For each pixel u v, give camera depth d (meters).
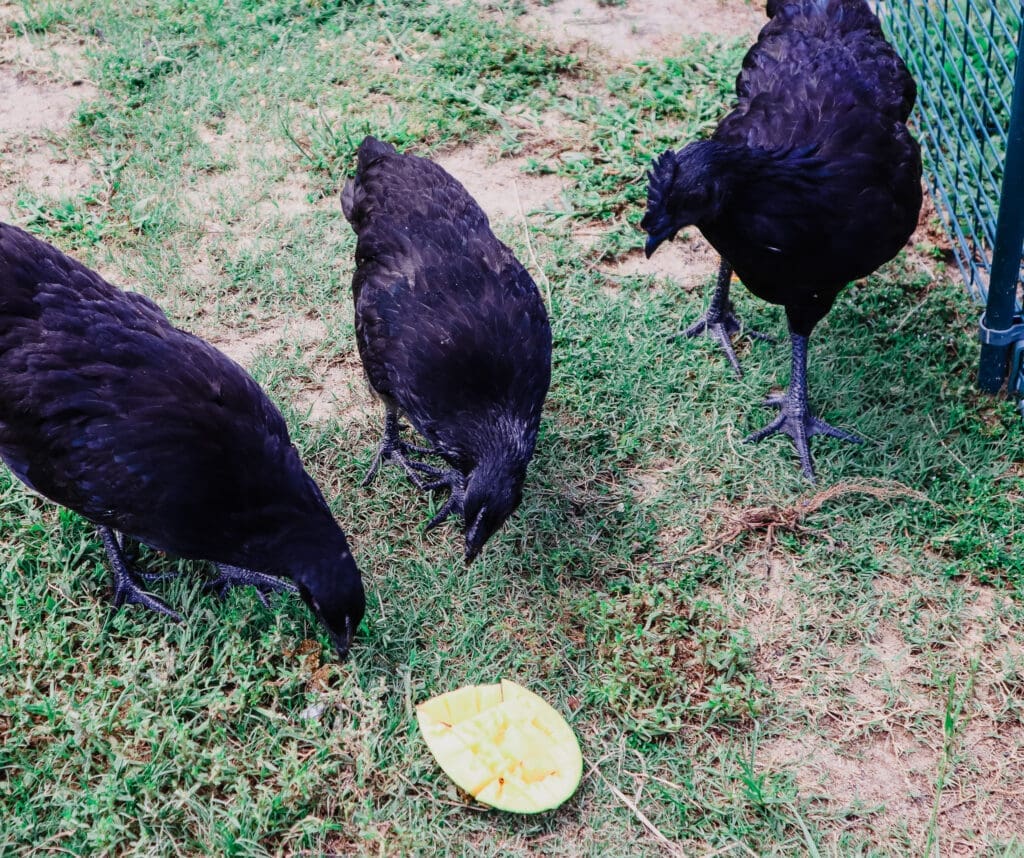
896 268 1.27
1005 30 1.22
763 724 0.95
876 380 1.17
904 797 0.92
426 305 1.00
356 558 1.04
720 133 1.11
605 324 1.21
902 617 1.01
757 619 1.01
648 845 0.89
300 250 1.26
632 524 1.06
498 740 0.92
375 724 0.93
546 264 1.26
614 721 0.95
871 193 1.02
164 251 1.25
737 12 1.56
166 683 0.94
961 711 0.95
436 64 1.46
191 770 0.90
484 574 1.03
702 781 0.92
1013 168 1.04
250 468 0.92
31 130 1.37
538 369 1.00
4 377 0.92
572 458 1.11
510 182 1.34
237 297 1.22
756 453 1.12
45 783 0.90
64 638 0.97
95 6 1.52
